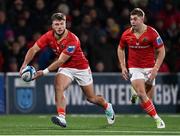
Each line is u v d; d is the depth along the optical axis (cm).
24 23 4819
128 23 5028
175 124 3400
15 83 4400
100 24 5047
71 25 4950
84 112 4459
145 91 3028
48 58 4641
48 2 5016
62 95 2878
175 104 4575
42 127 3053
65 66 2958
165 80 4562
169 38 5025
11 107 4397
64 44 2878
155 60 3136
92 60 4734
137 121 3653
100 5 5144
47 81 4425
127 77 3016
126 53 4338
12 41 4725
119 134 2592
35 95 4416
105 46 4778
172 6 5231
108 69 4759
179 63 4900
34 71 2834
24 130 2817
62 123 2833
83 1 5097
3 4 4994
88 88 3064
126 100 4522
